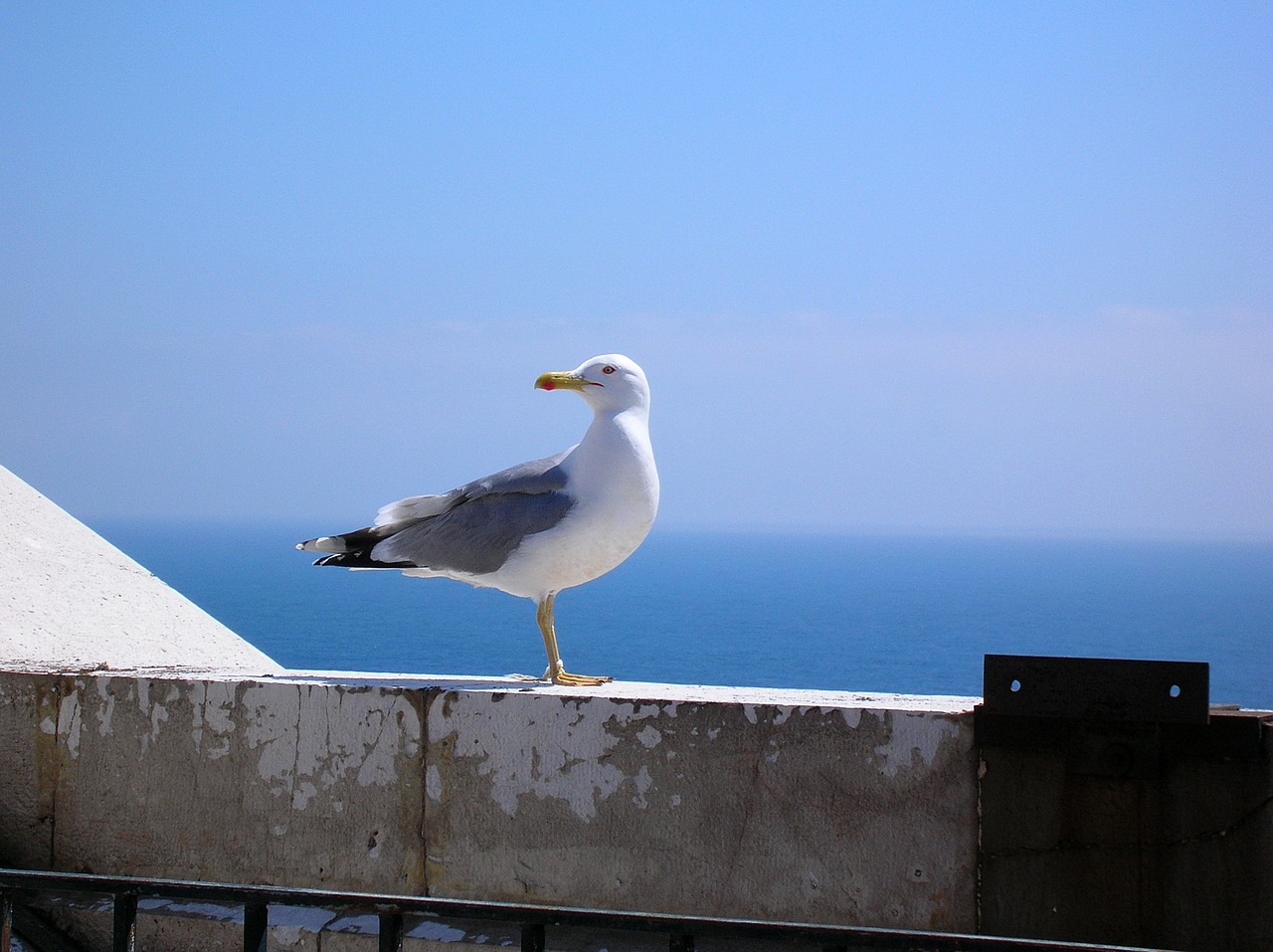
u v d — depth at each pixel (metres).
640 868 4.62
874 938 2.68
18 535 7.64
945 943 2.65
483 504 5.80
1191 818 4.14
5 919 3.07
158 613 7.53
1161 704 4.11
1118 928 4.22
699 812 4.57
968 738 4.36
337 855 4.91
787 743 4.51
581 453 5.69
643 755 4.62
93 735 5.17
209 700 5.05
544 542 5.57
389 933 2.84
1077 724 4.21
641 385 5.67
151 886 2.98
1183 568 134.12
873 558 167.00
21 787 5.24
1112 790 4.22
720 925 2.72
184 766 5.06
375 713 4.89
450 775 4.80
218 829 5.03
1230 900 4.10
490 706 4.77
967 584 87.19
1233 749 4.06
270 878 4.98
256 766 4.99
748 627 42.19
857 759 4.45
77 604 7.12
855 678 25.75
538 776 4.71
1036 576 106.12
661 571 112.69
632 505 5.58
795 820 4.50
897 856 4.42
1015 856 4.31
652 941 4.55
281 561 100.38
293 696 4.96
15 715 5.26
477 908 2.81
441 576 6.09
